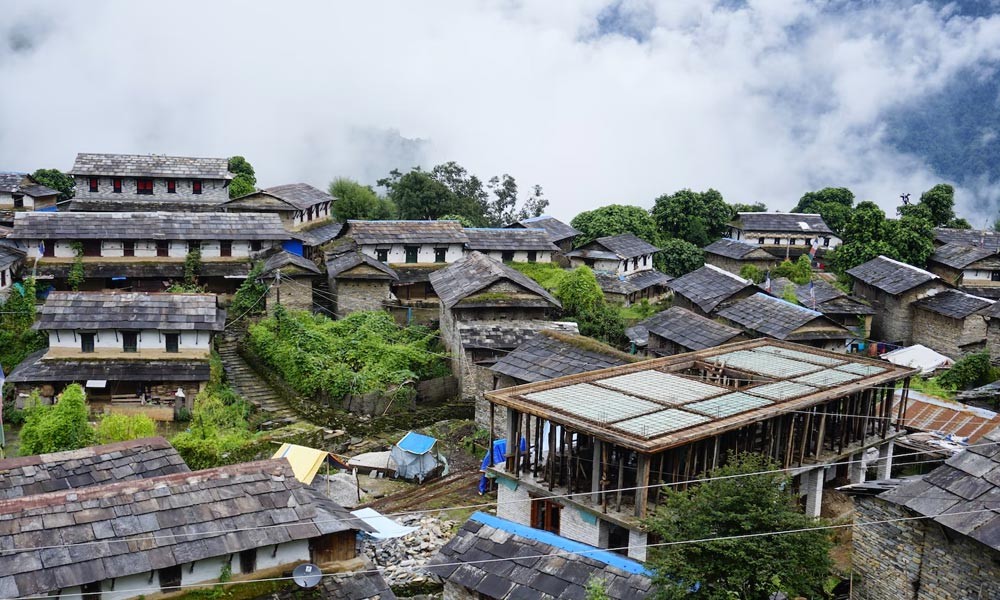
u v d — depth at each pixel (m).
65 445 34.38
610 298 69.62
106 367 42.62
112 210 65.31
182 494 19.53
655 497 26.30
